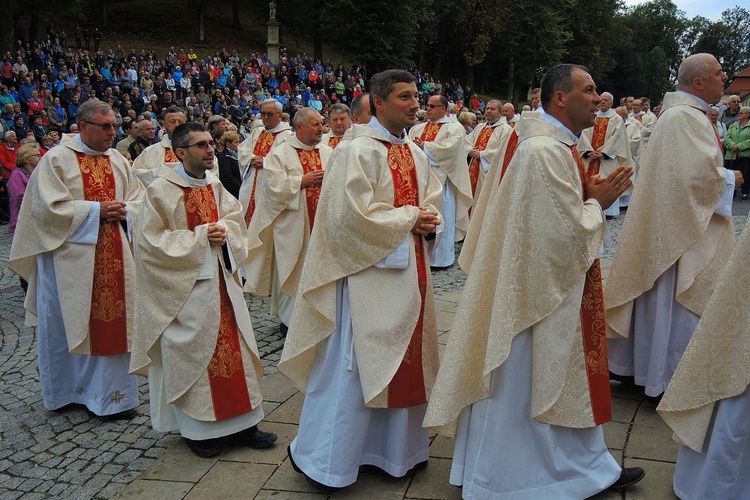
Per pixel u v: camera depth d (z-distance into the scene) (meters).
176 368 3.67
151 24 42.78
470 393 2.90
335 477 3.15
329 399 3.23
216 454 3.78
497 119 10.39
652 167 3.98
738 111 14.43
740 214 11.43
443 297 7.09
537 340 2.79
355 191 3.11
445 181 8.64
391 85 3.23
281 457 3.72
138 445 4.05
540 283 2.75
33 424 4.41
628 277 4.06
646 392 4.05
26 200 4.50
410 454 3.34
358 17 39.84
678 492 2.98
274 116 7.75
